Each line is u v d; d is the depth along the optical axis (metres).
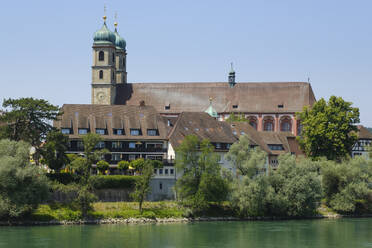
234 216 139.88
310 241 111.62
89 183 131.00
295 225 131.38
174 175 149.38
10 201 118.56
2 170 118.00
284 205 140.75
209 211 139.75
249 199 136.50
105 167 145.62
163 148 158.88
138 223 129.75
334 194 154.12
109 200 137.75
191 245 105.62
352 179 153.62
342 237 116.00
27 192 119.94
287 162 146.75
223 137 167.38
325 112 178.25
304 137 185.00
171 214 135.38
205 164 137.62
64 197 130.75
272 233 119.44
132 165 146.75
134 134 159.00
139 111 164.75
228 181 139.75
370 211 155.38
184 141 138.88
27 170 121.00
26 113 137.88
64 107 159.50
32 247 99.81
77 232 115.06
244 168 143.25
